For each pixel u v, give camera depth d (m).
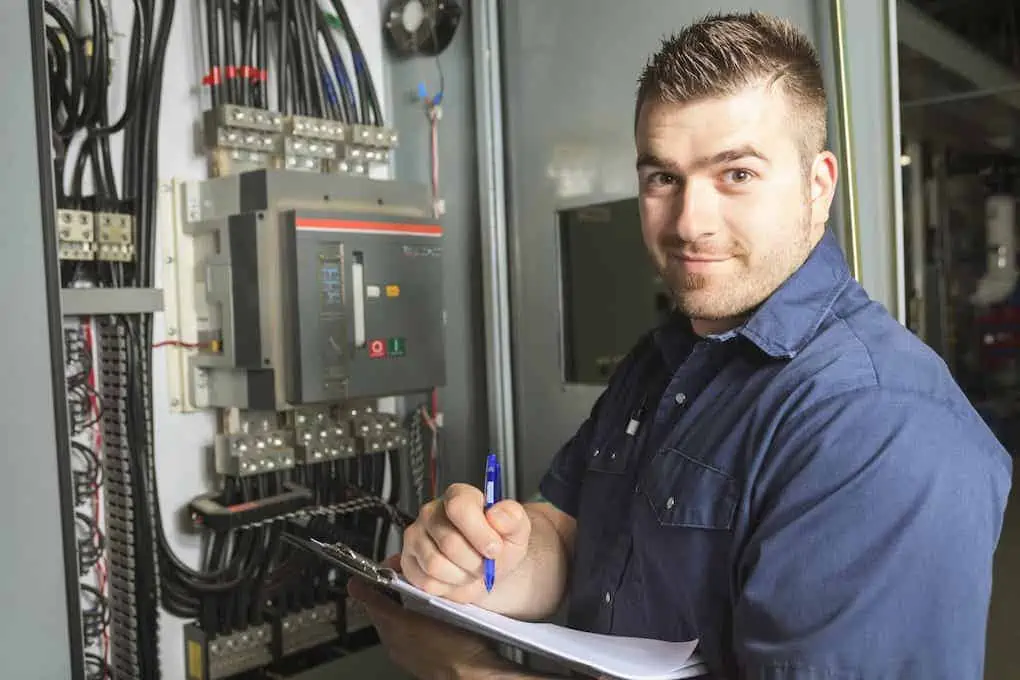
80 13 1.70
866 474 0.64
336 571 2.06
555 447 2.05
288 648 1.96
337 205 1.86
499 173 2.11
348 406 2.02
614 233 1.87
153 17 1.77
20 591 1.18
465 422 2.29
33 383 1.19
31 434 1.19
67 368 1.69
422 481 2.31
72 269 1.68
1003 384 1.53
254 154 1.94
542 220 2.04
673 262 0.81
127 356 1.68
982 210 1.53
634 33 1.78
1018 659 1.48
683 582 0.78
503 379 2.13
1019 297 1.51
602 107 1.87
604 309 1.92
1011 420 1.53
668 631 0.81
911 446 0.64
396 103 2.35
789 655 0.64
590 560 0.96
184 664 1.91
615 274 1.88
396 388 1.92
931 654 0.61
